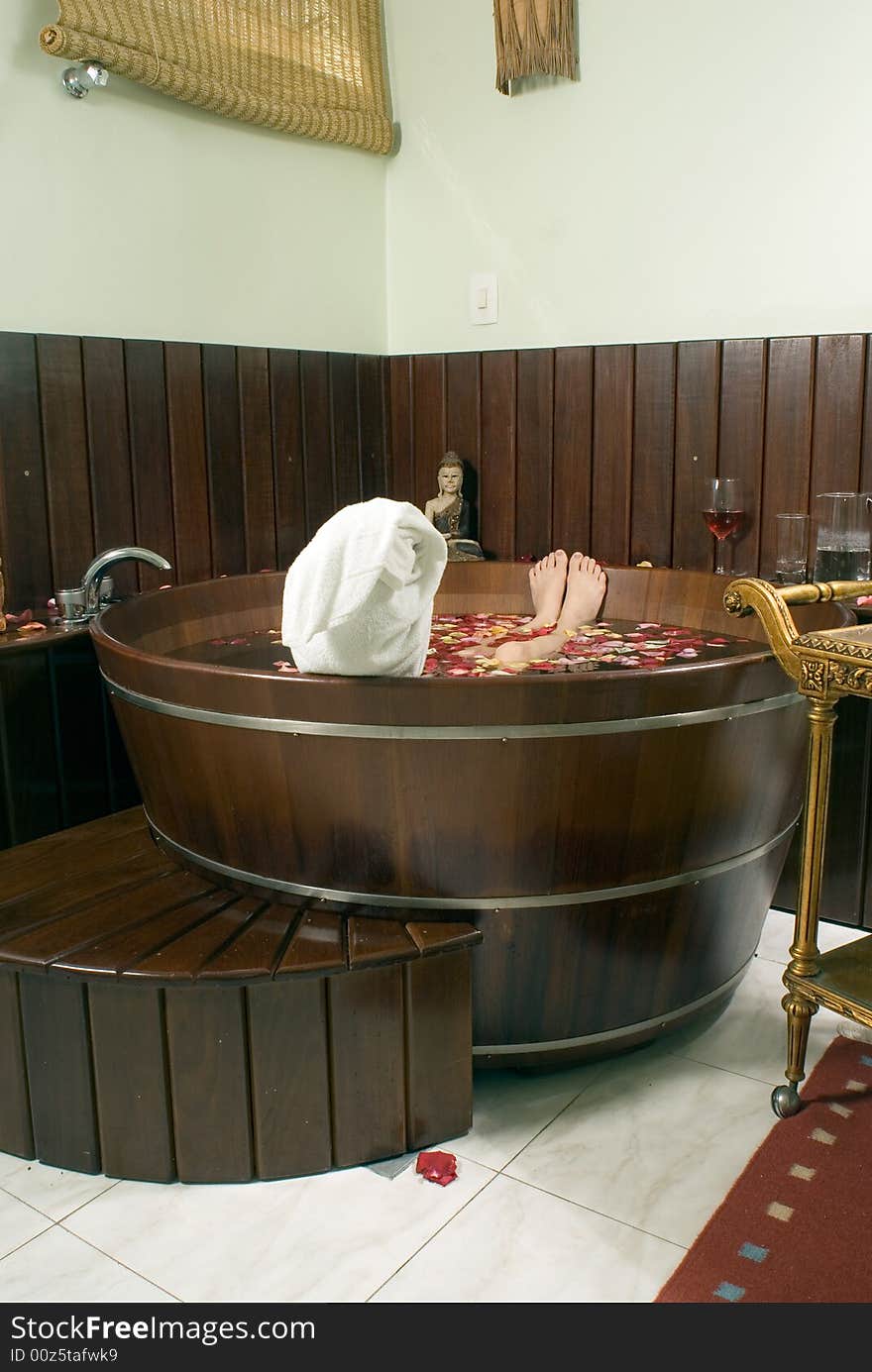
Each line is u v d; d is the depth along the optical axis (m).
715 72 2.56
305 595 1.45
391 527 1.41
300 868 1.59
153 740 1.67
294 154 2.88
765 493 2.57
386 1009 1.49
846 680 1.48
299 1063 1.47
